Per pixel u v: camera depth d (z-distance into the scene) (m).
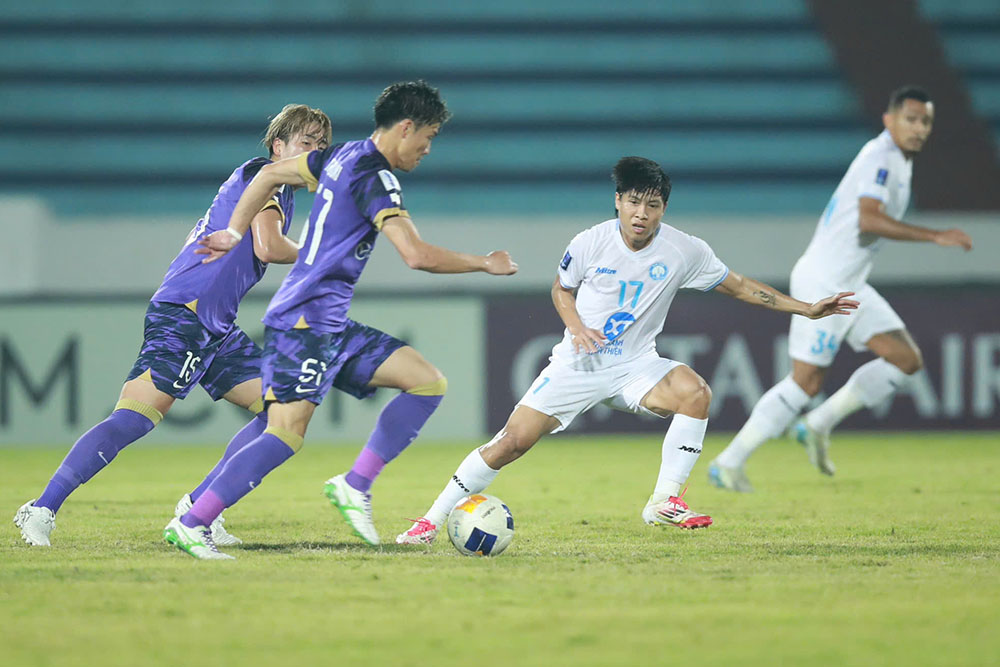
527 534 18.45
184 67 64.56
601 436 43.97
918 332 42.47
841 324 25.64
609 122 63.75
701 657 10.26
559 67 65.88
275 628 11.27
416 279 47.69
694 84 65.31
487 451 17.00
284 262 17.59
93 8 65.62
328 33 66.19
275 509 22.09
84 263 47.84
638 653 10.39
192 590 13.12
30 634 11.03
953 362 42.59
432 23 66.94
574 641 10.79
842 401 27.67
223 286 17.30
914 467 31.80
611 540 17.66
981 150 60.97
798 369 25.84
